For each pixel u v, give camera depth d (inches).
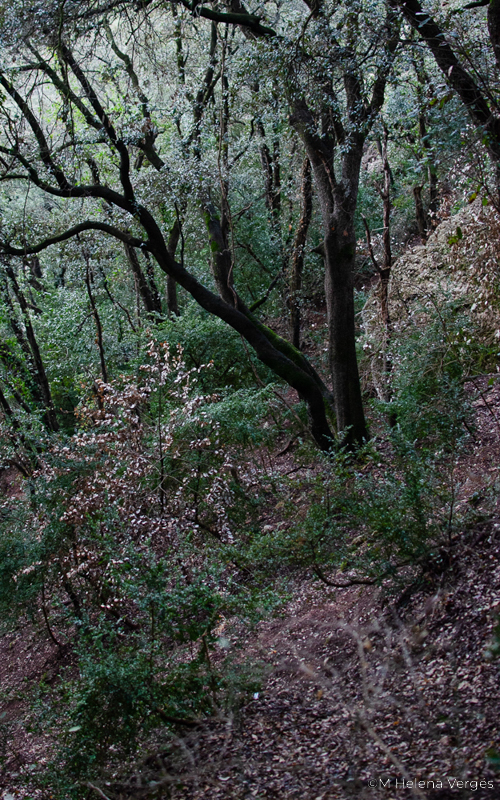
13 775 188.2
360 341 436.5
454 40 234.2
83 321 585.9
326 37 301.3
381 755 122.3
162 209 496.1
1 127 338.6
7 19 305.4
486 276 312.5
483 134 213.2
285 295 550.0
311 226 600.1
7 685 323.3
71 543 292.5
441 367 293.3
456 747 115.2
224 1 379.6
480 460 240.4
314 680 168.4
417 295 395.2
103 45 377.7
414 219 629.6
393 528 178.2
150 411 347.9
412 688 142.7
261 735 146.9
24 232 415.5
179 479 307.1
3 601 300.0
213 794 127.3
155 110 429.7
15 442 364.2
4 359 480.4
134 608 249.3
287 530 216.8
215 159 424.8
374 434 352.8
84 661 156.8
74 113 419.5
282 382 474.3
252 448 352.5
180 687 156.3
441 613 163.5
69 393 597.0
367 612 192.4
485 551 173.0
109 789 144.2
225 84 425.1
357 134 330.6
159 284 649.0
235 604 178.5
